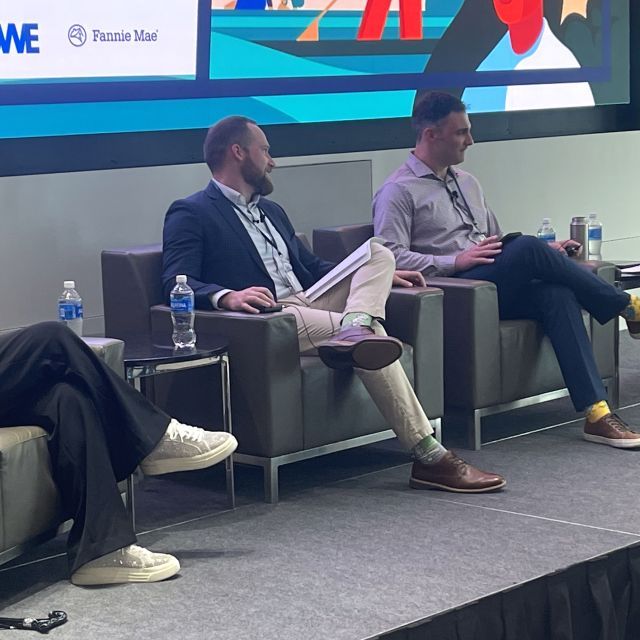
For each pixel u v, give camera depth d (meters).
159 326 3.96
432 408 4.11
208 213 4.02
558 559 3.21
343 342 3.70
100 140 4.45
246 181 4.09
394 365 3.83
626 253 6.61
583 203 6.45
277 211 4.25
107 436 3.23
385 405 3.85
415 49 5.43
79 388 3.15
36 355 3.11
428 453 3.85
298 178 5.04
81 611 2.96
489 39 5.75
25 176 4.26
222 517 3.66
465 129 4.54
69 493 3.13
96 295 4.48
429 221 4.54
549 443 4.38
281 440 3.74
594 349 4.65
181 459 3.29
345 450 4.42
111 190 4.49
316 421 3.81
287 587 3.08
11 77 4.20
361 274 3.95
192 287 3.88
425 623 2.85
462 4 5.61
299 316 3.95
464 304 4.21
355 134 5.26
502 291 4.38
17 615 2.95
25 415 3.14
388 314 4.10
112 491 3.13
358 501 3.78
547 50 6.04
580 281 4.37
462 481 3.82
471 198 4.70
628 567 3.30
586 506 3.66
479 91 5.75
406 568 3.18
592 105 6.31
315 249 4.58
